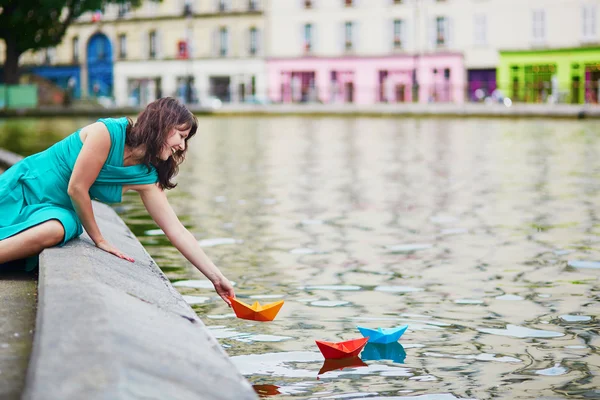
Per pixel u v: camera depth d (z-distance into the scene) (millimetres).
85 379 2600
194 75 65688
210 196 11617
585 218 9391
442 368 4133
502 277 6348
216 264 6859
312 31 61156
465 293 5824
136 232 8242
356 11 59312
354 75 59812
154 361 2939
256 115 49375
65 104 51750
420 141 24469
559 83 51594
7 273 4848
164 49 66688
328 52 60625
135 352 2953
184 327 3721
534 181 13492
